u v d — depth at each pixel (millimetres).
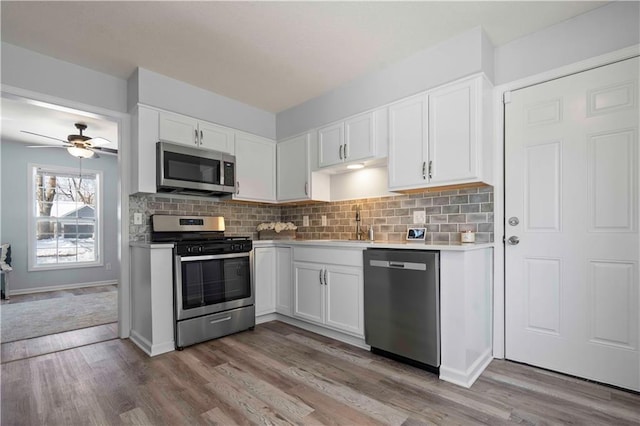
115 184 5738
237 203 3680
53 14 1965
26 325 3197
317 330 2898
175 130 2865
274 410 1686
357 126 2850
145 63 2588
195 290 2641
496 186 2320
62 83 2516
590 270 1985
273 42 2293
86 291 4984
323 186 3420
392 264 2250
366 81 2789
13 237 4828
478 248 2113
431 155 2346
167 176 2734
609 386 1907
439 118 2314
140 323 2637
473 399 1776
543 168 2154
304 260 2955
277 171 3689
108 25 2084
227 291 2855
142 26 2098
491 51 2299
